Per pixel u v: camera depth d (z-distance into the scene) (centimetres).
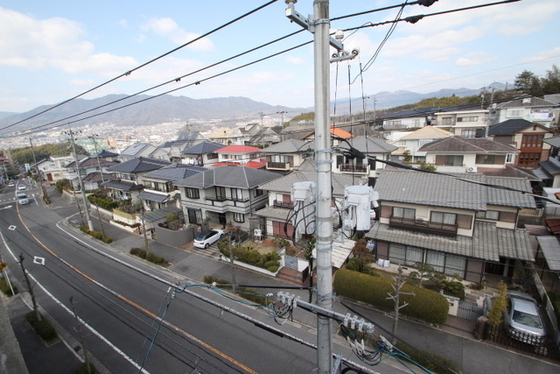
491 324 1189
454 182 1652
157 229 2353
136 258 2088
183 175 2733
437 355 1090
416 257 1655
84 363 1156
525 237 1506
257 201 2403
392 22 429
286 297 487
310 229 529
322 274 461
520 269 1548
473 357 1123
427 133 3806
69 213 3359
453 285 1424
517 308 1237
